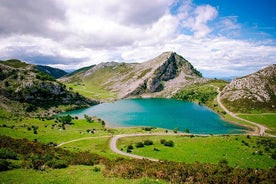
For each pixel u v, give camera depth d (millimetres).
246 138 126125
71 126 175750
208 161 85500
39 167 35281
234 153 96938
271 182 30484
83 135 140000
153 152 97188
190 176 31500
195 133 165750
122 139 130375
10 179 29000
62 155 54438
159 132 154250
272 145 114188
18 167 35031
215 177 31406
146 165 39031
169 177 31250
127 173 32281
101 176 31188
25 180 28734
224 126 188750
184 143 113188
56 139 127125
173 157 89688
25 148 54188
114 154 90938
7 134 121188
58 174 32125
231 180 30734
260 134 163125
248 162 86562
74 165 41500
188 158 88688
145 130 160000
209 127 185625
